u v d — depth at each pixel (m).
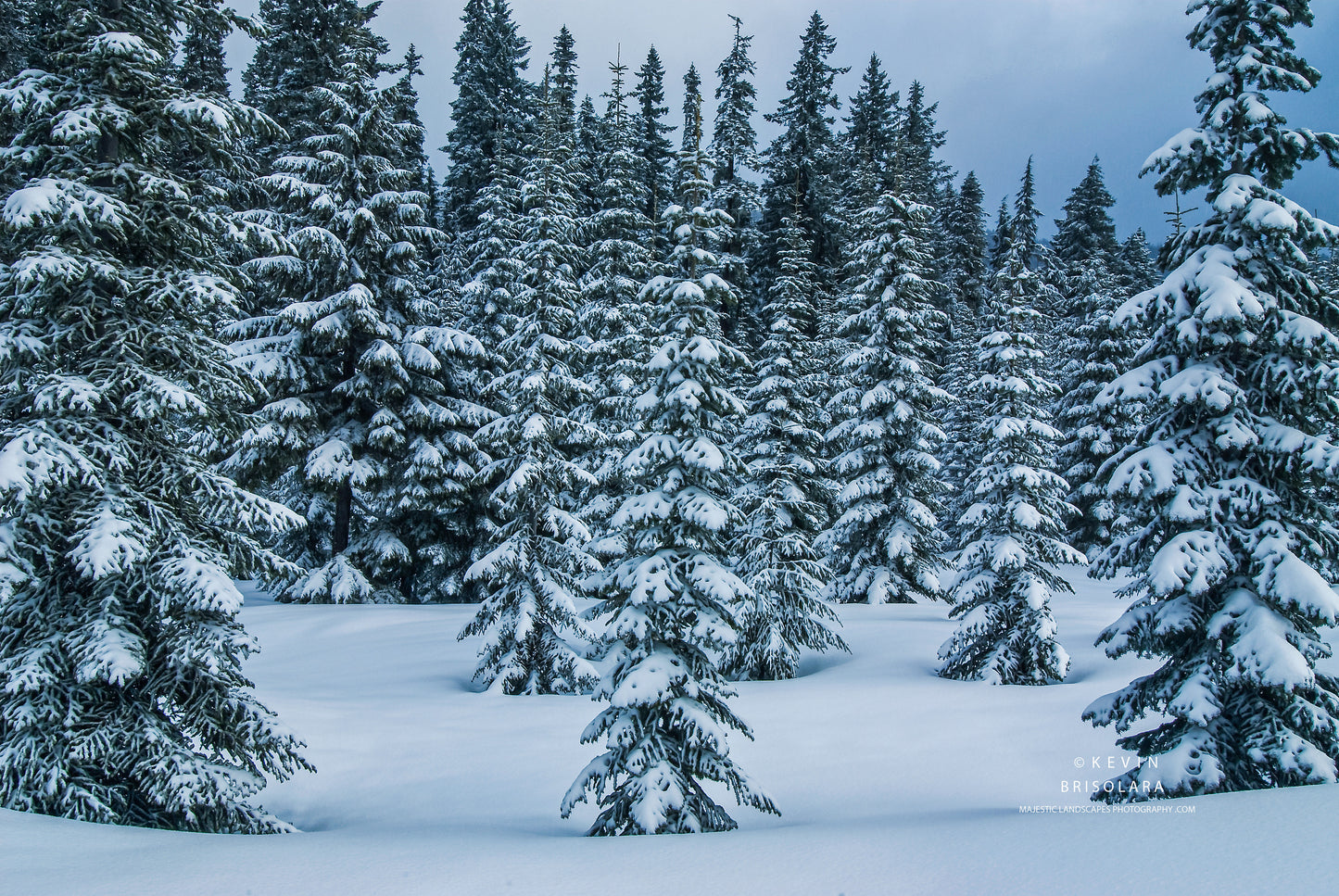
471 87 48.91
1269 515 9.21
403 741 13.72
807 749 13.68
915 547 26.70
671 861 7.00
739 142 46.94
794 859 6.88
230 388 10.60
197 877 6.42
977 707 15.36
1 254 9.77
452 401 26.81
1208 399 9.12
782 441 22.72
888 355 26.25
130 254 10.27
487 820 11.00
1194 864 5.89
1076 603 27.55
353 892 6.07
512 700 16.38
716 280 11.23
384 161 25.77
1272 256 9.52
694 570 10.28
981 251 56.91
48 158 9.89
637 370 28.11
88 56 9.55
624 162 37.50
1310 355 9.00
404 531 26.97
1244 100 9.42
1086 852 6.39
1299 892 5.16
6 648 8.80
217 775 9.27
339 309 24.30
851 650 20.98
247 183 23.97
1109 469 10.65
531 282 21.33
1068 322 43.03
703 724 9.55
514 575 18.22
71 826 8.07
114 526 8.75
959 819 8.74
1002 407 20.27
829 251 47.06
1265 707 8.98
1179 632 9.44
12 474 8.02
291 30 31.88
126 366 9.38
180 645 9.20
